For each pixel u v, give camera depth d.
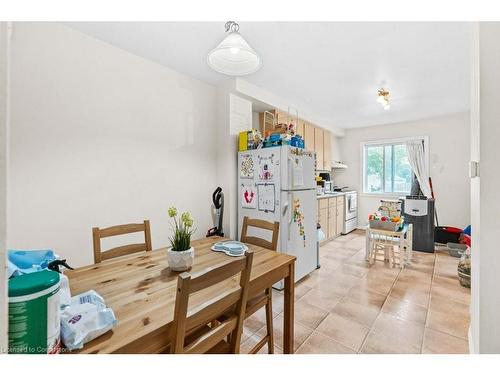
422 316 1.93
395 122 4.66
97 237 1.45
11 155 1.59
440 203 4.20
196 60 2.32
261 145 2.66
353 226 5.11
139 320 0.81
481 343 1.03
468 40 1.91
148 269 1.25
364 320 1.89
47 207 1.72
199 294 1.00
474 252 1.33
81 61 1.86
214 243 1.75
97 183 1.97
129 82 2.16
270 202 2.53
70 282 1.10
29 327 0.59
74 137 1.84
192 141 2.72
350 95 3.22
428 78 2.65
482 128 1.03
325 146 4.70
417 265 3.08
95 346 0.68
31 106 1.65
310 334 1.72
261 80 2.77
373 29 1.78
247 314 1.27
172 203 2.53
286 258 1.43
